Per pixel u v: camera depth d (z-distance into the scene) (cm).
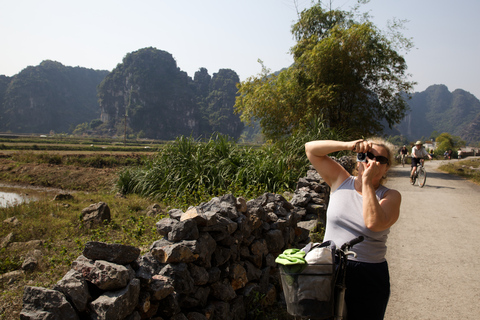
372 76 2042
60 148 6294
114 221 787
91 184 2009
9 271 502
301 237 527
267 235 422
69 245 609
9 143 7506
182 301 279
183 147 1251
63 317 199
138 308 237
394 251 614
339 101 1978
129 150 6806
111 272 217
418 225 791
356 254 240
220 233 329
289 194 828
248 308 361
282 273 231
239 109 2211
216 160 1164
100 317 203
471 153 6638
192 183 1110
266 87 2016
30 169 2386
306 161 1120
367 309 240
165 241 291
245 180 1041
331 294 224
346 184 260
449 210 960
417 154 1470
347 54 1930
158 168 1240
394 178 1717
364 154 241
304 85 1994
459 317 391
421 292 454
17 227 748
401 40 2017
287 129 2034
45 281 452
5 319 355
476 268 536
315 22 2252
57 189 1947
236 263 353
